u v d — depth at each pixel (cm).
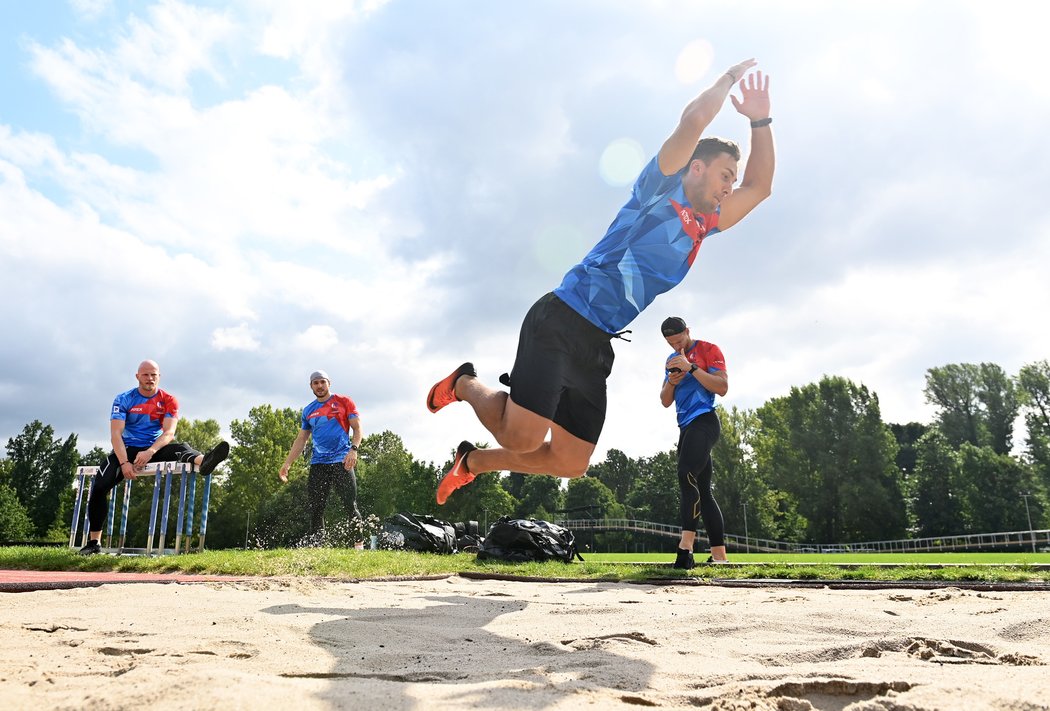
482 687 151
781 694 158
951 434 6481
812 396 5919
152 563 577
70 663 185
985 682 155
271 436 4975
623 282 311
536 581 554
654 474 7581
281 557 606
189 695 127
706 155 309
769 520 5916
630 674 180
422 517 1029
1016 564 591
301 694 133
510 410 316
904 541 5075
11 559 605
